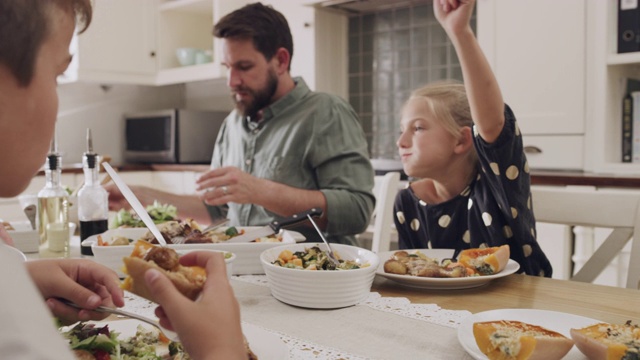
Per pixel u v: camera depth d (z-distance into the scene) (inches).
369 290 30.7
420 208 50.6
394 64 121.0
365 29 124.6
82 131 140.7
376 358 22.1
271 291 31.1
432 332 25.2
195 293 17.0
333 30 122.9
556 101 91.0
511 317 25.8
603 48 85.0
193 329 15.5
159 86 156.5
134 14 136.9
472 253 36.0
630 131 87.4
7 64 14.0
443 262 36.2
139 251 17.7
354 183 58.2
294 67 121.2
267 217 59.2
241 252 36.6
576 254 76.4
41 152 15.7
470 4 39.4
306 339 24.4
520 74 94.4
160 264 17.1
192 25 148.1
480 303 29.8
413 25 117.6
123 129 148.2
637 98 86.4
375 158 125.2
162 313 16.9
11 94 14.3
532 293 31.7
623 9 84.2
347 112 63.0
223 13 124.7
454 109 46.3
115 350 21.7
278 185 52.2
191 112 132.0
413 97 48.5
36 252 45.4
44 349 10.1
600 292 31.7
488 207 44.8
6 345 9.8
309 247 34.9
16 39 13.8
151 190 62.9
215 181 49.1
